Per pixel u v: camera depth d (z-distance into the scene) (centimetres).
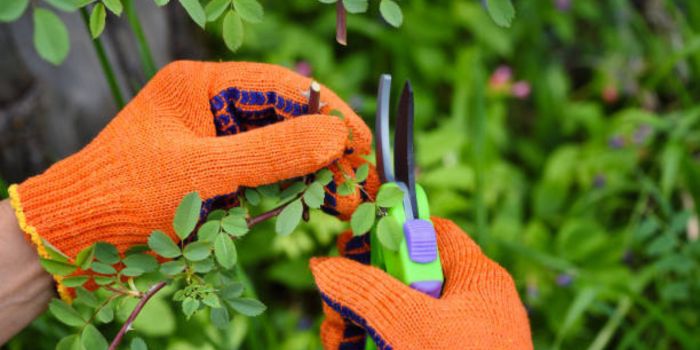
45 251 66
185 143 67
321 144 66
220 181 66
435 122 133
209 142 67
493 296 67
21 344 89
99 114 97
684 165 114
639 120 122
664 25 148
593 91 147
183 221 63
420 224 66
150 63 79
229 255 64
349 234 75
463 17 132
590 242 112
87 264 64
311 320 108
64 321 65
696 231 110
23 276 68
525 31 141
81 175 67
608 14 149
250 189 68
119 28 99
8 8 56
